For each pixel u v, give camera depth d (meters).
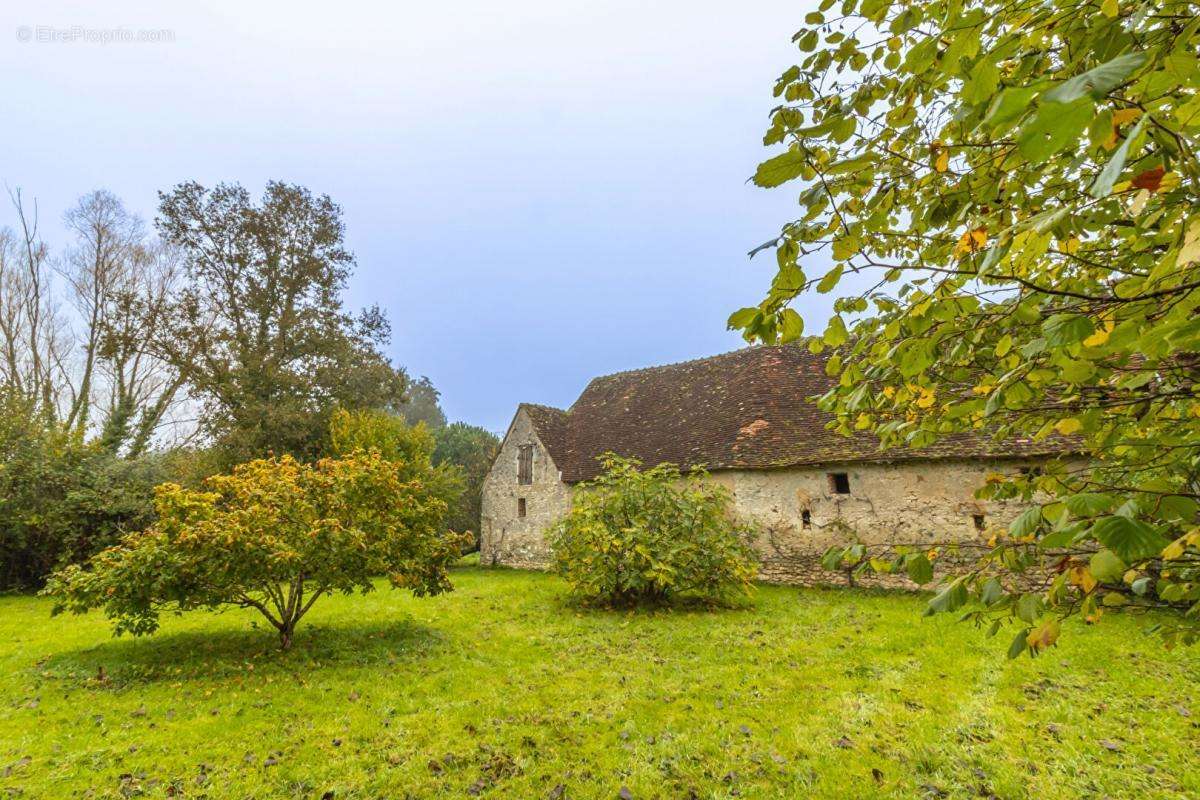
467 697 6.11
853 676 6.51
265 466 8.37
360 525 8.06
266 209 23.05
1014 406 2.04
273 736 5.18
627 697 6.05
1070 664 6.52
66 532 15.23
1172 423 1.99
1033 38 1.35
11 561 14.95
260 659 7.46
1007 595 1.75
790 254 1.70
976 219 1.84
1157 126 1.13
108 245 22.34
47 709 5.80
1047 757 4.51
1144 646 6.96
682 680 6.55
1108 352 1.44
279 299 23.38
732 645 7.98
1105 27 1.24
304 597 12.06
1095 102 0.71
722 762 4.64
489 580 15.65
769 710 5.60
